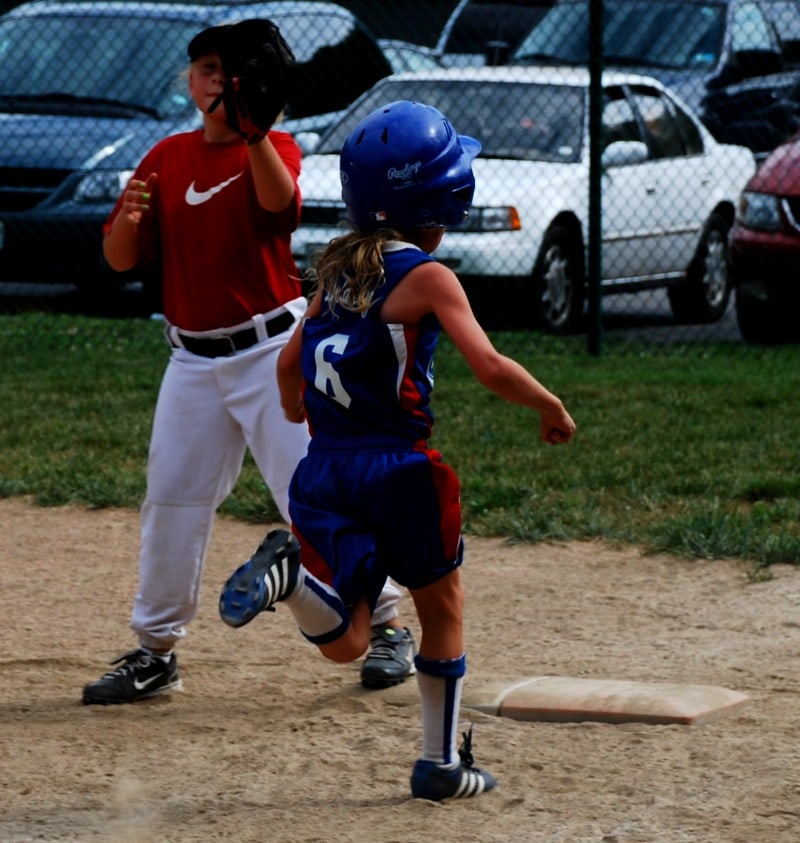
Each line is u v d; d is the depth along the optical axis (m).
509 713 17.58
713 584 23.39
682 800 14.68
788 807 14.35
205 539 18.64
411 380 14.09
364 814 14.55
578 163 46.72
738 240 45.41
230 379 18.28
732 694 17.80
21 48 51.19
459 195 14.55
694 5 57.81
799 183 44.44
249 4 53.19
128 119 48.97
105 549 26.44
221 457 18.59
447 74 49.66
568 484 29.23
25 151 48.25
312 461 14.45
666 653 20.12
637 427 34.12
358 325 14.09
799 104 55.50
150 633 18.61
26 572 24.97
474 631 21.47
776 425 34.16
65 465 31.50
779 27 58.16
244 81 16.45
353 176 14.32
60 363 43.38
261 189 17.45
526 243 45.03
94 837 14.10
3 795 15.28
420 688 14.77
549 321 46.84
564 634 21.20
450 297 13.77
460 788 14.77
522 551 25.66
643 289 49.47
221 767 16.03
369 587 14.05
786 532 25.33
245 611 12.78
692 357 44.19
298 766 15.97
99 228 47.69
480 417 35.41
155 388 39.81
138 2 53.00
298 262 45.03
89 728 17.50
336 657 13.93
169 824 14.41
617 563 24.80
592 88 42.62
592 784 15.24
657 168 49.06
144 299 53.72
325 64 53.44
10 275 49.81
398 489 13.98
